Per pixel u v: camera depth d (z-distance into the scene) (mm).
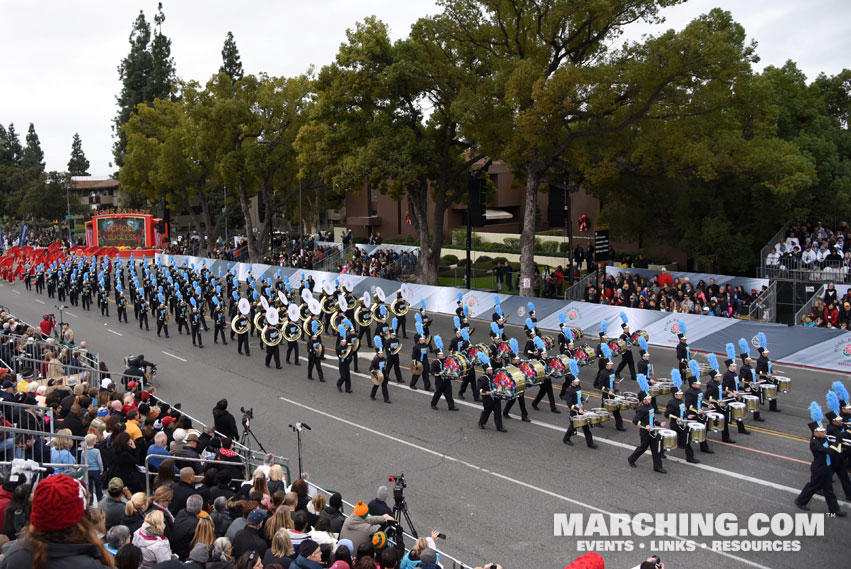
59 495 4121
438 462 16641
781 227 35125
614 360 25109
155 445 12914
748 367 19000
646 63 28859
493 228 55938
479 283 43500
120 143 94500
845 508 13695
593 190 36250
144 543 8414
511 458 16781
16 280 55656
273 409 21375
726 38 28766
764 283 30344
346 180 37156
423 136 39562
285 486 12562
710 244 34062
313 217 68125
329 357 28391
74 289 42781
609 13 29531
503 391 18469
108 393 16656
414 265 46156
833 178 34219
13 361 20156
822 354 23438
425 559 8812
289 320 27359
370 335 29672
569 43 32906
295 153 54938
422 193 40531
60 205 92375
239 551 9250
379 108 38281
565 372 20188
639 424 15789
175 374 26000
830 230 33781
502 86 32062
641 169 32875
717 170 31172
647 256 39875
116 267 43469
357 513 10453
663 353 26141
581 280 33812
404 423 19688
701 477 15344
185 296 34406
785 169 28844
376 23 36188
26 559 4113
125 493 10820
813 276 30375
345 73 36094
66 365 20141
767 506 13859
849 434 14297
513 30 33844
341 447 17844
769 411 19609
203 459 13094
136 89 91688
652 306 29359
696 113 29750
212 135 53969
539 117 29094
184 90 53312
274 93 54406
